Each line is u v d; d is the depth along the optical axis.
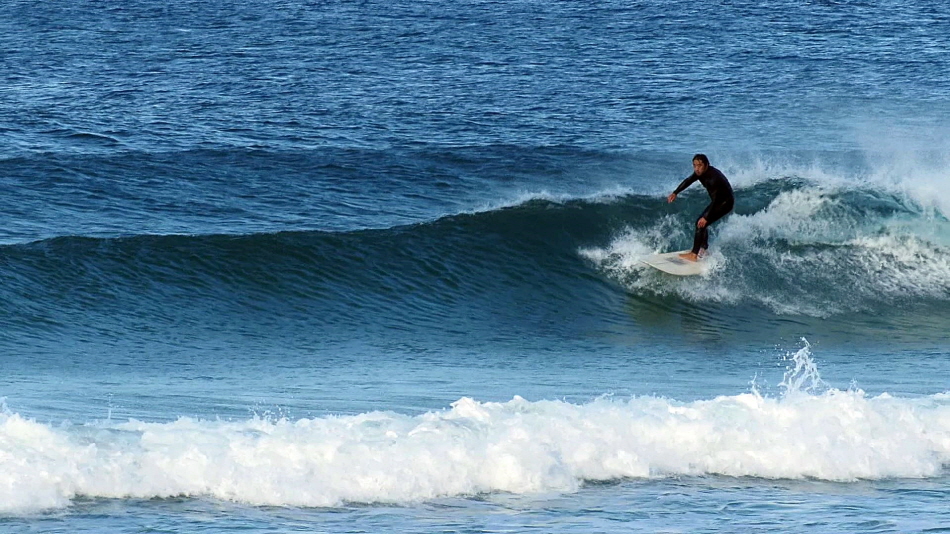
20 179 81.56
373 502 27.41
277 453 28.42
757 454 31.34
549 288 62.38
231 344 52.00
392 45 165.00
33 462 26.80
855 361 51.28
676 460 30.94
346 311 57.88
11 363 46.50
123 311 54.56
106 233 71.25
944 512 27.98
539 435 30.56
